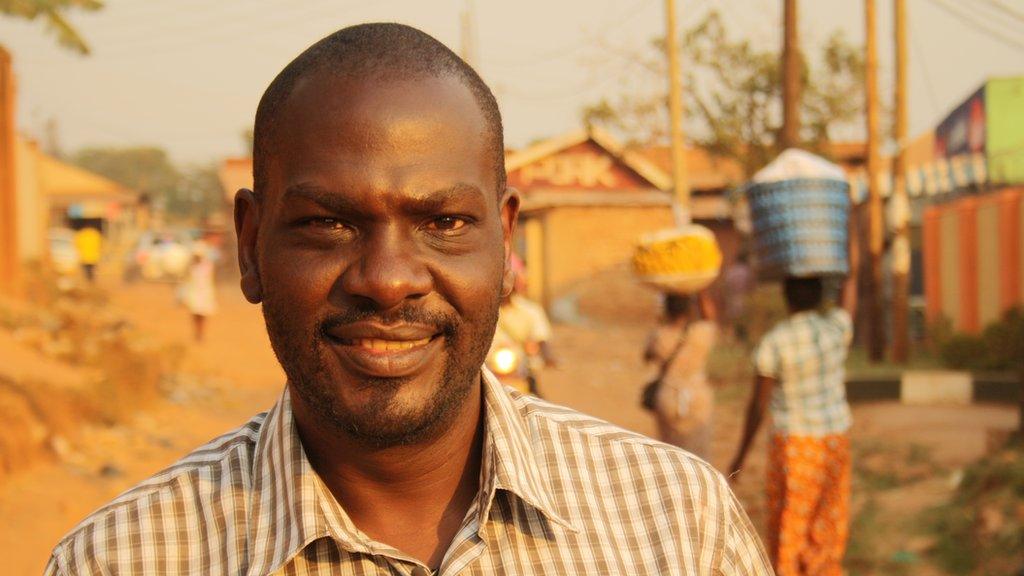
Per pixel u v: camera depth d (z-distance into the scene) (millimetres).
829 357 4852
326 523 1410
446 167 1367
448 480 1502
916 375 11453
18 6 9969
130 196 46375
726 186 21141
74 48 10500
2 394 8102
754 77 18594
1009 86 17812
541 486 1523
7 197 15352
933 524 6336
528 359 6152
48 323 12703
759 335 15594
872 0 14984
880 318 14766
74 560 1427
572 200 23266
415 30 1464
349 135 1347
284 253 1390
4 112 15328
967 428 9766
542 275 24297
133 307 20484
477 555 1438
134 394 10391
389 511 1487
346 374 1379
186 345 15164
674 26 16141
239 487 1487
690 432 6004
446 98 1393
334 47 1405
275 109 1413
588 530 1506
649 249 6027
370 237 1362
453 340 1401
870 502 6828
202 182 96500
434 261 1377
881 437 9352
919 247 20281
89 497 7215
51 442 7977
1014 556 5633
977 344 13328
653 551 1517
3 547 5918
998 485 6707
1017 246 13789
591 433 1633
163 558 1438
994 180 16219
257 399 12188
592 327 23141
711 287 21750
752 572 1604
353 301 1359
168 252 32781
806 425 4824
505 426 1512
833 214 5047
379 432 1379
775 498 4898
